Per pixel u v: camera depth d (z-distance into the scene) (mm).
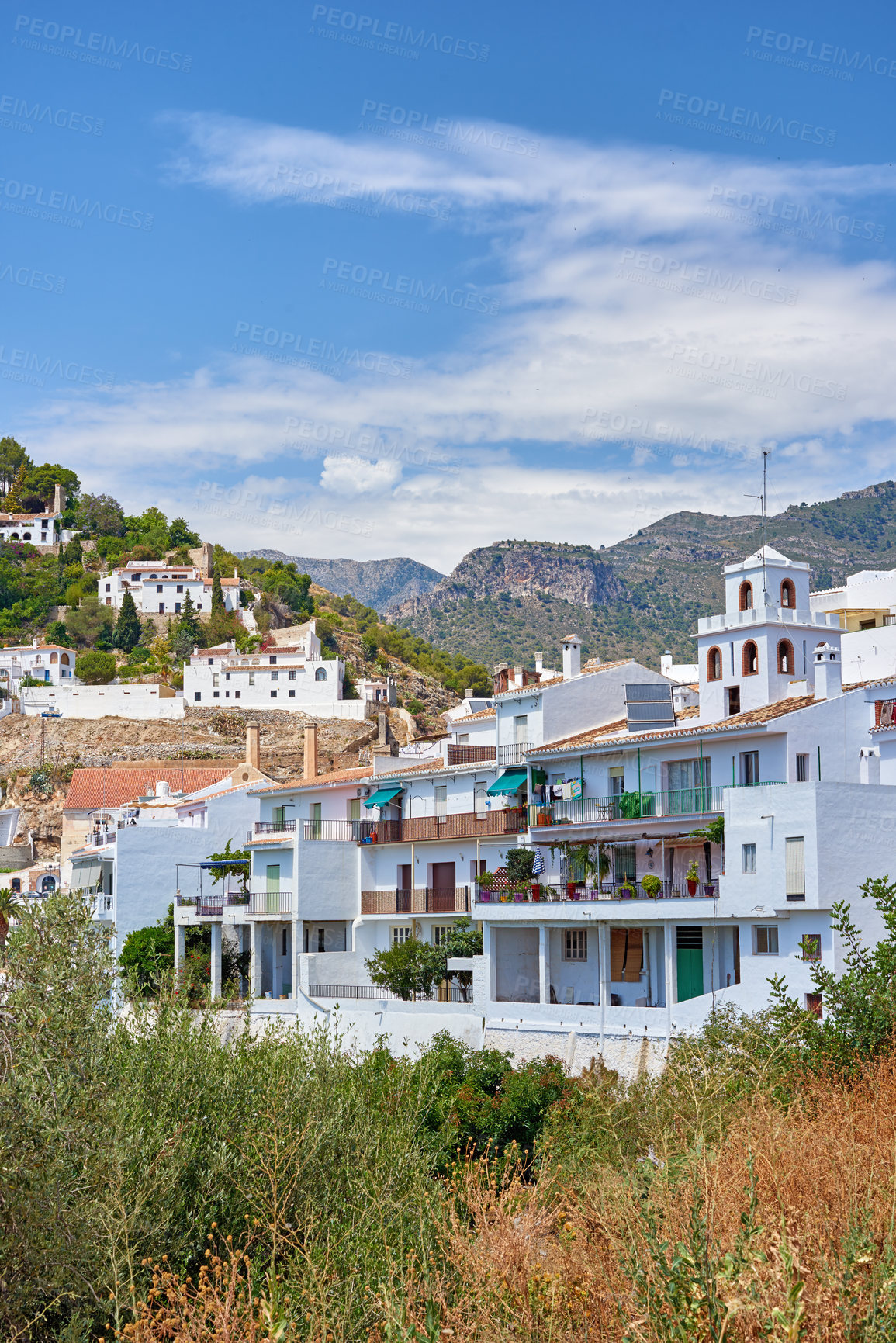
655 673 59719
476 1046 46438
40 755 181250
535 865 52844
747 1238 13156
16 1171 18641
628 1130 24891
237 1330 16828
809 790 37688
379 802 63250
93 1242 18938
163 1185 21000
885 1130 19031
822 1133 18672
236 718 189625
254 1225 21562
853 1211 14125
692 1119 22750
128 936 68188
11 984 22812
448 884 59375
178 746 182250
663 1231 15258
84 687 192125
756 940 39625
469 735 66938
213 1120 24609
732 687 49719
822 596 66750
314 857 62750
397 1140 25953
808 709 44250
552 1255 16641
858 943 35094
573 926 46344
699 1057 28594
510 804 56188
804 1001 36844
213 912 64375
